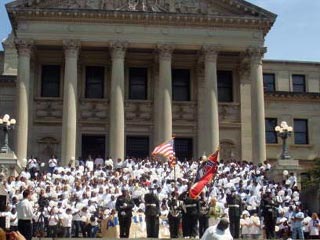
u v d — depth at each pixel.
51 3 59.19
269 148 68.81
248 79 64.25
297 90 73.50
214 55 59.72
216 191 42.16
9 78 66.12
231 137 63.03
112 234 34.69
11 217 31.25
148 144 62.78
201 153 60.84
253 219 36.91
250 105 63.00
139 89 64.12
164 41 59.38
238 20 60.00
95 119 62.25
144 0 60.47
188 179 43.56
